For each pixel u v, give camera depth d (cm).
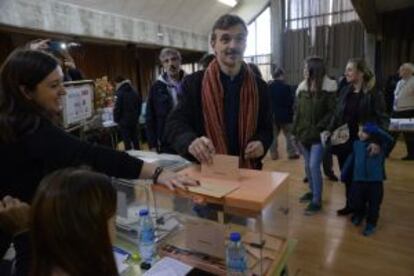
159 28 812
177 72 296
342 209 303
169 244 116
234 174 110
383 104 262
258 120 142
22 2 474
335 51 862
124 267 109
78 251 58
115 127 554
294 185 386
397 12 704
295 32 910
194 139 123
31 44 189
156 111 292
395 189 362
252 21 981
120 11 686
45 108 99
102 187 63
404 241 253
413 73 466
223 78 134
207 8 905
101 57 735
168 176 110
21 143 92
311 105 290
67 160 94
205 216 105
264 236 107
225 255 101
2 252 102
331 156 384
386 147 260
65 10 555
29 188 93
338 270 220
